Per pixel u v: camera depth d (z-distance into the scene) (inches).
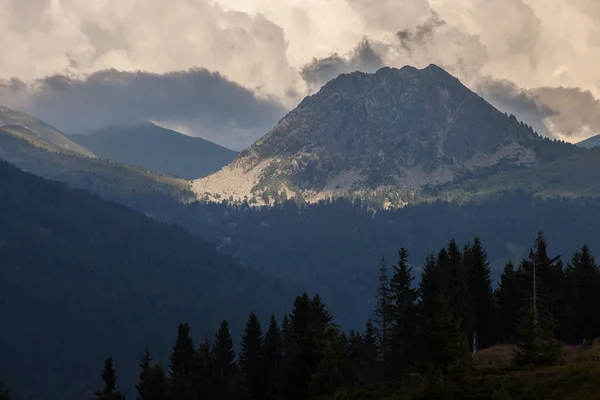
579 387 2704.2
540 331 3550.7
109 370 6127.0
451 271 5718.5
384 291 5974.4
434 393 3093.0
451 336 3378.4
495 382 3002.0
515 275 6466.5
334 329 4746.6
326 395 3944.4
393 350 5728.3
